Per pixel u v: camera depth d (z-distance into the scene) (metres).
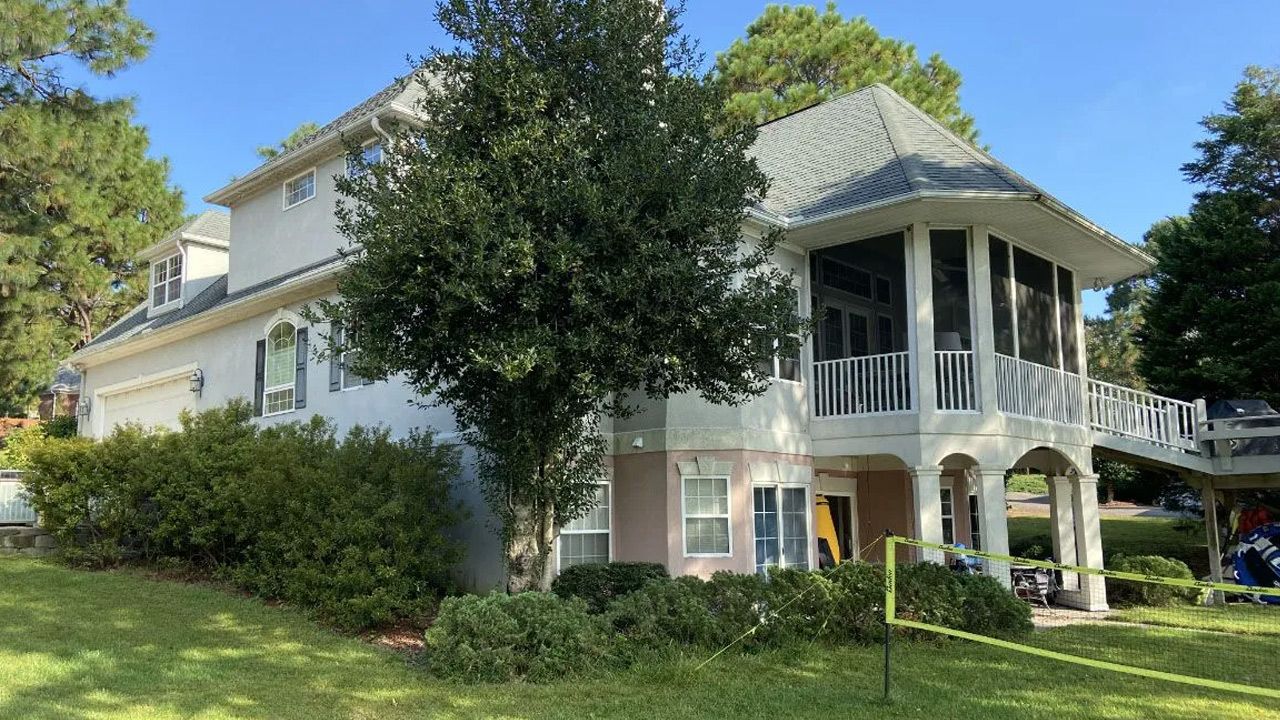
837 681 8.58
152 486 14.04
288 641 9.77
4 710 6.81
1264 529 17.80
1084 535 15.48
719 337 9.35
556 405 9.76
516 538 10.35
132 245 35.84
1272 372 21.23
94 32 21.77
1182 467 17.19
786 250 14.84
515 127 9.18
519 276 8.63
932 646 10.34
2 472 19.55
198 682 7.97
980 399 13.68
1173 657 9.88
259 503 12.09
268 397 17.23
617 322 8.88
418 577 11.16
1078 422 15.91
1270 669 9.27
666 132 9.39
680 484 13.12
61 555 14.81
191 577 13.41
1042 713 7.51
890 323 16.52
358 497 11.03
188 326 19.31
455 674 8.41
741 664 9.12
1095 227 14.63
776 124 19.94
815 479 16.12
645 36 10.07
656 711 7.40
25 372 28.92
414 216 8.51
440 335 8.95
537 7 9.68
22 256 24.39
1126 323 47.00
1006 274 14.89
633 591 10.55
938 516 13.41
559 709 7.39
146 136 37.78
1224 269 22.20
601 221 8.73
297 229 17.66
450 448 12.46
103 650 8.91
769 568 10.77
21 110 21.47
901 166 14.45
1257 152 22.94
